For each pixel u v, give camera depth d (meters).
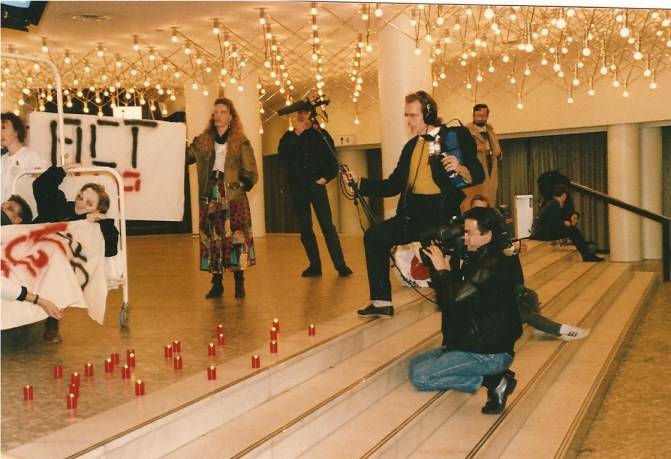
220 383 3.69
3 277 3.89
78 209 4.98
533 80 12.98
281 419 3.60
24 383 3.81
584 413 5.08
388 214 8.03
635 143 12.44
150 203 5.43
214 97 12.98
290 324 5.14
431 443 4.14
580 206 14.25
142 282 7.58
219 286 6.41
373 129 14.99
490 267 4.38
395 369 4.67
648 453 4.70
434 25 8.80
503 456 4.36
